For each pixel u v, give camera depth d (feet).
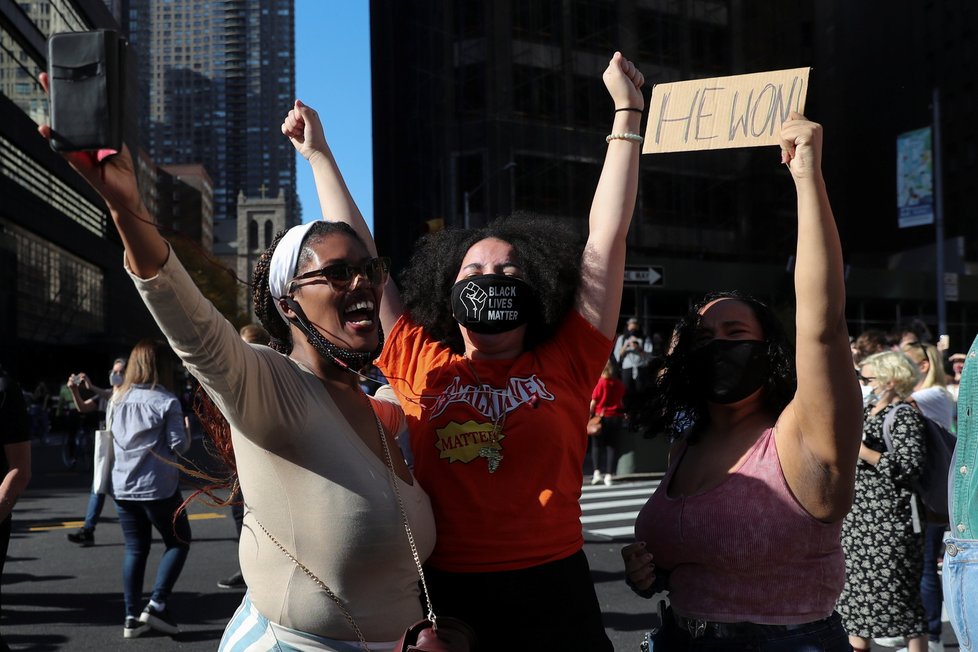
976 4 150.51
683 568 7.61
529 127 121.80
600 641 7.33
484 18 121.70
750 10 128.77
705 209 121.60
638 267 79.87
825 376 6.72
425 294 8.91
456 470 7.27
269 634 6.38
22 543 27.89
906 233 163.22
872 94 169.37
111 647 16.85
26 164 128.57
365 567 6.23
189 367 5.79
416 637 5.96
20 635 17.65
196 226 420.36
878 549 13.61
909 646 13.85
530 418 7.41
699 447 8.10
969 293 129.49
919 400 14.33
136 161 5.30
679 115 7.88
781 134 6.86
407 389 8.34
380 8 143.23
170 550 17.87
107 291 174.19
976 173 151.74
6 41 122.21
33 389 132.16
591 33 123.85
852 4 170.19
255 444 6.20
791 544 7.13
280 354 6.45
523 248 8.25
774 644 7.14
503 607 7.03
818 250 6.63
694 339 8.04
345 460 6.30
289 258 6.49
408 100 131.23
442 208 124.77
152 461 17.61
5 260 119.85
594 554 25.31
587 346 8.13
